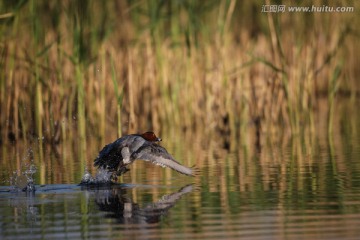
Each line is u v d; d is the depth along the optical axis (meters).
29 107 32.78
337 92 47.28
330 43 41.91
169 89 36.44
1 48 31.41
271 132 34.28
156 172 23.02
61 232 15.16
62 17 34.00
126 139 19.17
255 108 36.47
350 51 46.44
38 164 25.00
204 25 37.41
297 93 34.38
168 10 36.47
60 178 21.86
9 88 31.62
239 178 21.42
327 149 27.98
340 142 30.19
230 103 35.34
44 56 33.00
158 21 33.94
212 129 35.66
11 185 20.88
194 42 36.09
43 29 33.03
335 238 14.19
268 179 21.14
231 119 35.19
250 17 41.81
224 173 22.48
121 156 19.73
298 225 15.30
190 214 16.59
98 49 33.56
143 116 36.66
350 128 35.47
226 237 14.48
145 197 18.72
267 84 35.56
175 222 15.84
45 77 32.94
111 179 21.17
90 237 14.73
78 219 16.28
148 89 36.56
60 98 32.25
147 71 36.38
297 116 33.66
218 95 35.84
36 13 30.86
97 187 20.34
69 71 33.81
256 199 18.14
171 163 18.88
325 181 20.50
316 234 14.52
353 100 46.06
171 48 36.94
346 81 48.19
